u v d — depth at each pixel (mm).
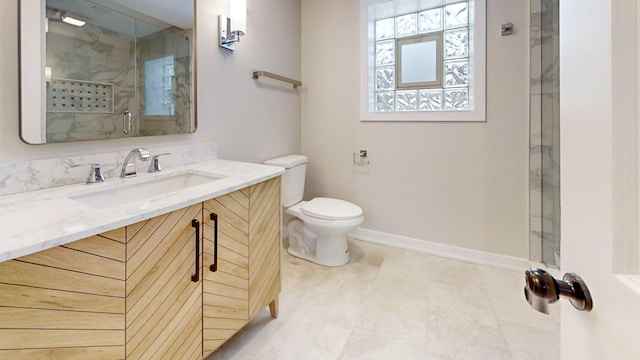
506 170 2227
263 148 2488
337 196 2908
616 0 375
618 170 379
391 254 2539
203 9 1881
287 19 2715
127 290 931
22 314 728
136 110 1533
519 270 2223
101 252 861
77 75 1302
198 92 1876
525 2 2062
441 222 2490
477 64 2240
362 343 1506
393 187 2656
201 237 1182
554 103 2006
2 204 1019
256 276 1504
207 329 1241
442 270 2254
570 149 504
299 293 1955
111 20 1408
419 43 2559
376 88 2762
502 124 2209
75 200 1151
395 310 1770
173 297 1086
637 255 367
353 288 2012
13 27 1128
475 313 1733
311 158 2998
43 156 1233
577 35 475
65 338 804
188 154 1824
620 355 372
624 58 369
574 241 492
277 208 1657
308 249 2463
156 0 1598
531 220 2162
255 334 1574
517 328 1602
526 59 2092
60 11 1237
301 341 1525
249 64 2289
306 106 2973
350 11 2691
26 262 725
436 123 2438
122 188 1366
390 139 2631
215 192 1208
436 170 2473
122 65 1462
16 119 1148
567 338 535
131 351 956
